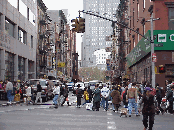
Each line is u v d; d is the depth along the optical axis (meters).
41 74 69.00
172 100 19.92
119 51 81.06
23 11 52.56
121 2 74.00
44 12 74.06
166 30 33.47
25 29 53.81
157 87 20.55
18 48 48.59
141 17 40.84
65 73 111.12
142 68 42.53
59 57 96.50
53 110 21.58
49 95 34.97
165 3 33.62
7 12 42.12
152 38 26.89
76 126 12.56
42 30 70.94
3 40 40.16
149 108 10.94
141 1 42.88
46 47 72.38
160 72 24.89
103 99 22.41
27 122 13.73
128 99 17.58
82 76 178.50
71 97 44.69
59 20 103.44
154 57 26.44
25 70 54.69
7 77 42.97
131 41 54.56
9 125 12.57
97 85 21.92
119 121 14.80
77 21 20.78
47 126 12.43
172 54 33.41
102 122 14.23
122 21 69.19
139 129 11.87
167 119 16.22
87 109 22.47
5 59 42.16
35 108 23.47
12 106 25.53
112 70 116.00
